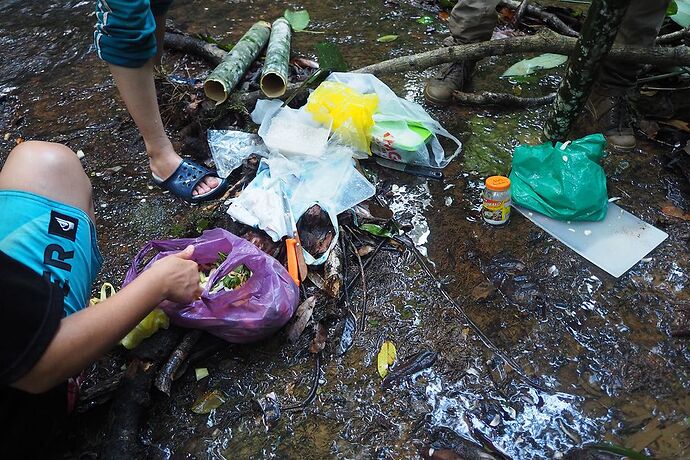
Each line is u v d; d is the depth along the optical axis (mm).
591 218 2148
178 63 3090
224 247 1814
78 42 3344
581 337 1805
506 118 2650
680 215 2168
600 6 1951
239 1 3676
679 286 1932
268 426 1628
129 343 1701
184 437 1617
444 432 1596
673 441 1563
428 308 1897
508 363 1744
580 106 2230
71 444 1602
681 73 2658
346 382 1716
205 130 2527
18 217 1427
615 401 1653
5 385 1198
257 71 2852
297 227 2104
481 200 2258
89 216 1689
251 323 1692
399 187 2326
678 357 1746
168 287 1503
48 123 2773
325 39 3266
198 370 1757
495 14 2654
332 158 2291
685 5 2895
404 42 3211
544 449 1557
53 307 1240
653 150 2453
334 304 1881
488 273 1997
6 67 3170
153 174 2336
